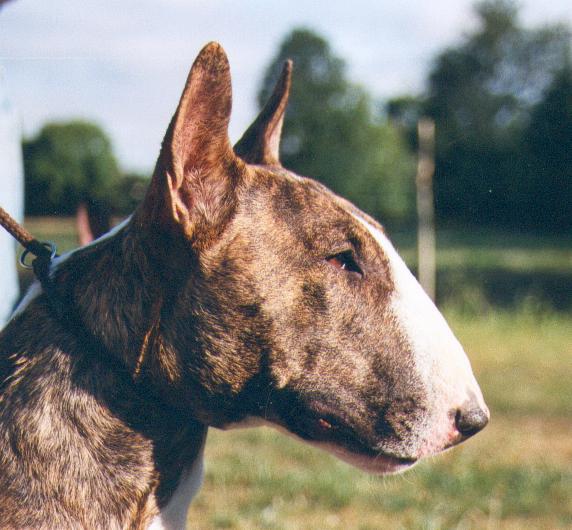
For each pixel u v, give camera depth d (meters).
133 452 0.91
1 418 0.90
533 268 6.91
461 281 5.30
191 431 0.94
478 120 14.40
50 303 0.94
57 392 0.91
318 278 0.93
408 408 0.92
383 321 0.93
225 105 0.91
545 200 11.50
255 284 0.92
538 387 2.68
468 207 11.88
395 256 0.96
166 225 0.90
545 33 15.38
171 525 0.94
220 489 1.65
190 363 0.91
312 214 0.95
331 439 0.94
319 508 1.57
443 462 1.84
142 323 0.91
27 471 0.89
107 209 1.15
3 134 1.19
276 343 0.92
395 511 1.56
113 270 0.93
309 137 10.48
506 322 4.06
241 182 0.94
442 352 0.93
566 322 4.09
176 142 0.89
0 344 0.94
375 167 10.64
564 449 2.01
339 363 0.92
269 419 0.94
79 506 0.89
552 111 11.20
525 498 1.62
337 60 10.48
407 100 14.68
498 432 2.15
